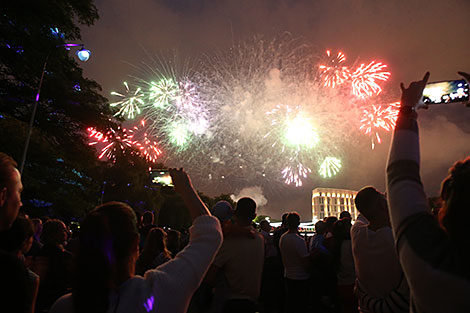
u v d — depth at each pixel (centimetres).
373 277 225
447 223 94
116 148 1897
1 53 1444
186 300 129
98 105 1784
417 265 96
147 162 2428
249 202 339
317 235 621
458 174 98
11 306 113
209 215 158
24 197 1931
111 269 121
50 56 1520
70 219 2484
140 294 120
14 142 1684
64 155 1841
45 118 1653
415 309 102
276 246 732
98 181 2506
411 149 123
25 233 254
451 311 88
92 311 116
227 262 314
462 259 89
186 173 171
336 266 472
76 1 1653
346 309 452
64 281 394
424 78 141
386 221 235
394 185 117
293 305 543
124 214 134
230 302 307
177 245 646
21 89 1555
